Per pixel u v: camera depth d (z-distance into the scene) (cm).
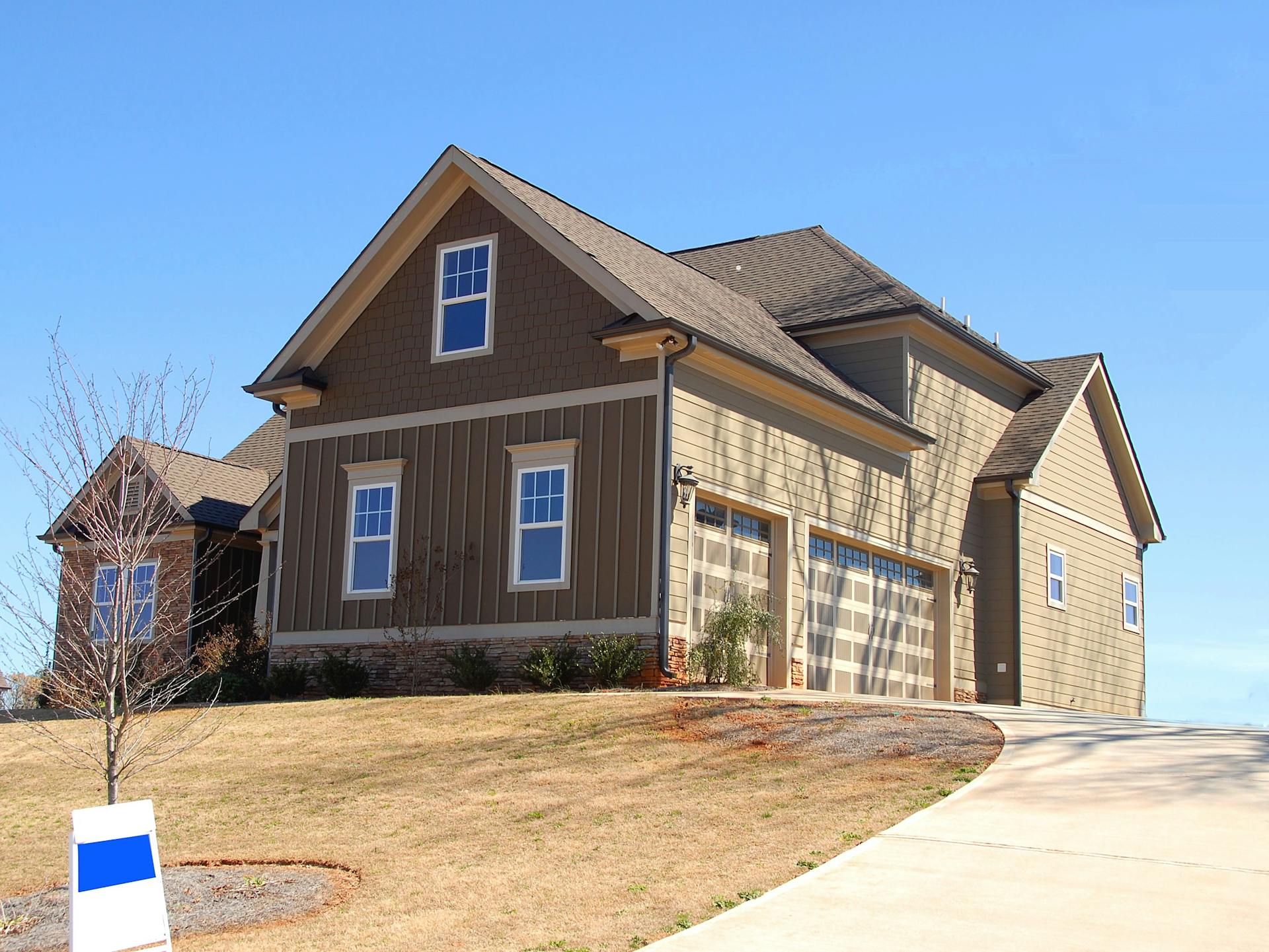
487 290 2081
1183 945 721
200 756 1512
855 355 2486
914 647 2444
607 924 825
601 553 1881
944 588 2536
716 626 1894
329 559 2162
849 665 2233
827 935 755
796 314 2547
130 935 793
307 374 2198
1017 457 2720
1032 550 2711
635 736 1395
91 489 1296
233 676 2162
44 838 1259
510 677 1927
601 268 1934
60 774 1526
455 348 2102
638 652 1817
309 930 877
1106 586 3025
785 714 1459
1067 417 2883
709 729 1398
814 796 1121
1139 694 3125
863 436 2308
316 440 2222
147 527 1277
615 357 1927
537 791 1218
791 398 2109
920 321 2419
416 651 2020
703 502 1950
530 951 788
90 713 1253
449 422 2078
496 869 984
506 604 1956
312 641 2150
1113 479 3122
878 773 1190
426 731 1519
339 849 1091
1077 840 945
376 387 2170
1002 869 877
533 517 1959
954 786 1129
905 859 909
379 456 2142
